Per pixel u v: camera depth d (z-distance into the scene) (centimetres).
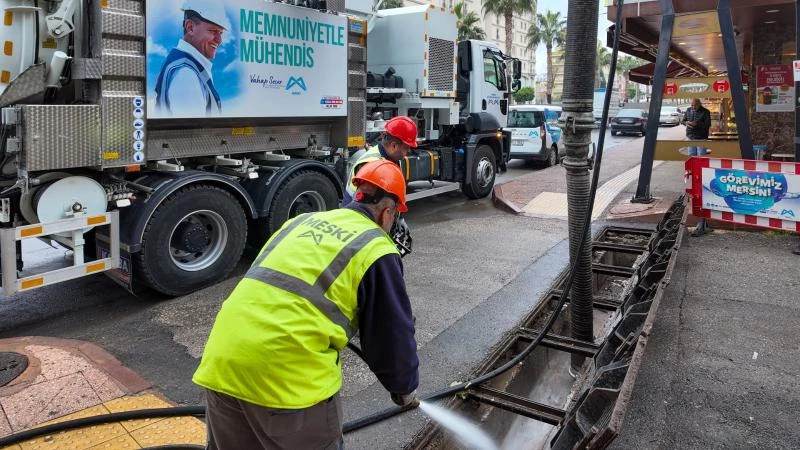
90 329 485
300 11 622
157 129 537
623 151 1908
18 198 463
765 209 704
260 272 207
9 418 333
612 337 365
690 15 812
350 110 704
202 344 454
